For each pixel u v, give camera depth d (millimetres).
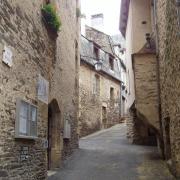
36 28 8070
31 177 7355
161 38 9922
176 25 7016
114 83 24500
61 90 10961
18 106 6477
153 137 15539
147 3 13289
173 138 8398
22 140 6832
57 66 10383
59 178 8914
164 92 9680
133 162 10953
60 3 10898
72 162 11086
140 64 11242
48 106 9586
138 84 11156
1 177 5676
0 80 5691
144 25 13125
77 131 13680
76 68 14367
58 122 10617
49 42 9398
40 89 8258
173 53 7656
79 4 14953
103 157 11852
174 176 8484
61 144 10711
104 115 22375
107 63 23188
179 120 7410
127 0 14953
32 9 7754
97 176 9195
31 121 7316
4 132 5863
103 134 19234
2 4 5816
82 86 18859
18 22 6691
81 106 18484
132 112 16078
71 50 13008
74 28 13750
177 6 6516
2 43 5785
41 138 8273
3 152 5801
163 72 9727
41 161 8219
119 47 27750
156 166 10227
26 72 7176
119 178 8953
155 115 10898
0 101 5699
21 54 6836
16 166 6438
